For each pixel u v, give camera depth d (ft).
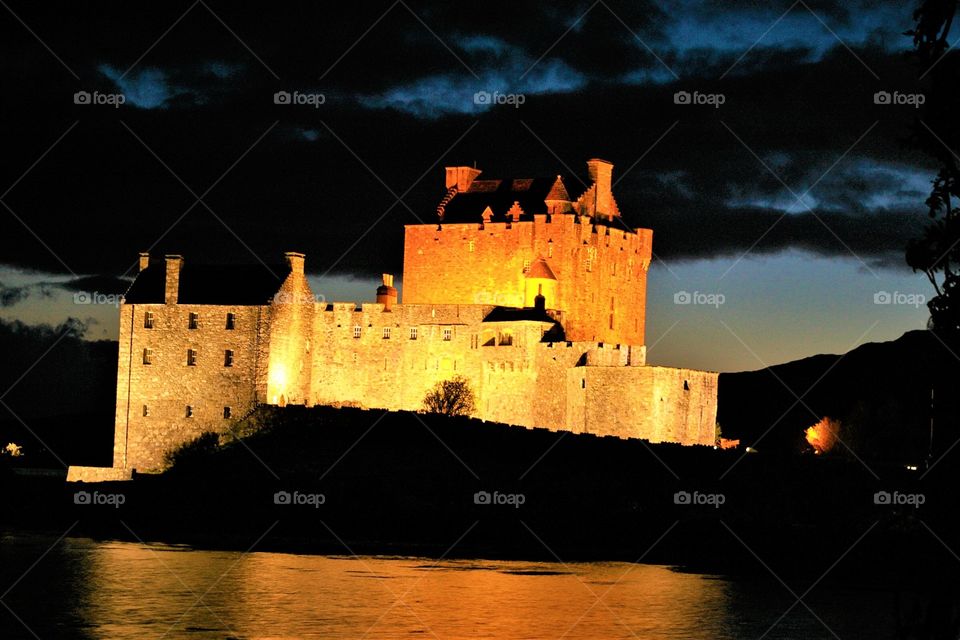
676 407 459.73
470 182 554.87
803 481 395.14
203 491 406.41
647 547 352.49
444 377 479.41
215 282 477.77
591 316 520.42
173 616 255.70
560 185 524.52
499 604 274.77
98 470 449.48
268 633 241.76
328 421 443.73
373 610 265.54
